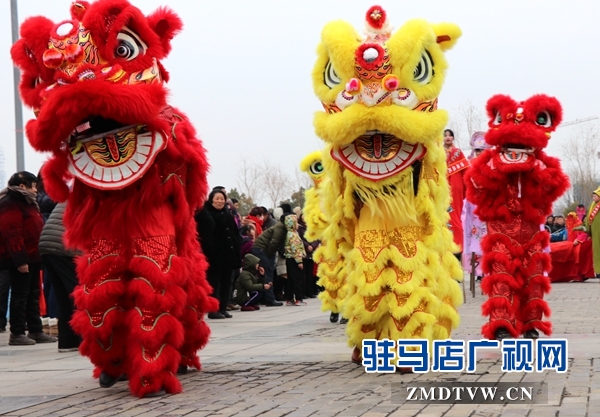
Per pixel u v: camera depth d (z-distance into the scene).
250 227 15.96
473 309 13.34
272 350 9.05
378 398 6.11
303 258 18.11
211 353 8.92
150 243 6.64
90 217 6.74
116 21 6.48
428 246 7.28
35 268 10.98
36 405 6.35
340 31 7.14
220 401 6.21
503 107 8.79
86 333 6.73
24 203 10.76
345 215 7.43
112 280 6.68
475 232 15.01
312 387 6.64
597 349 8.30
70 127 6.36
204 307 7.48
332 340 9.89
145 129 6.56
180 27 6.90
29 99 6.73
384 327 7.29
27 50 6.70
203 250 13.21
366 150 7.19
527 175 8.86
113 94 6.22
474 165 8.95
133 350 6.56
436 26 7.36
